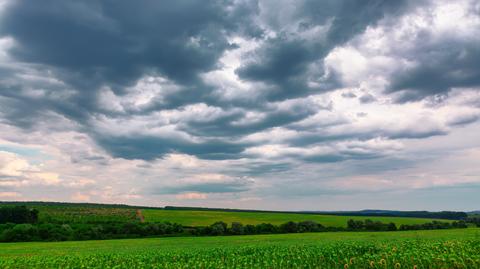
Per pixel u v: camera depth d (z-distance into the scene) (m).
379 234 79.69
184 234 97.94
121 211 149.62
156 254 40.56
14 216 102.94
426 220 134.38
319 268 27.64
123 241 78.06
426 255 25.83
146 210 155.25
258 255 35.28
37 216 113.06
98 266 33.22
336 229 108.94
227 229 102.94
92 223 111.44
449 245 31.31
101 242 75.94
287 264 29.59
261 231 104.25
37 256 42.50
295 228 106.12
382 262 26.39
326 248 35.88
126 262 35.56
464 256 24.88
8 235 82.62
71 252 50.28
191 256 37.81
